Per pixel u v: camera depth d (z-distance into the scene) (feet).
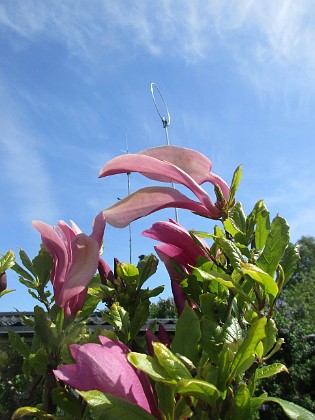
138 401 3.44
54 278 5.20
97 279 6.36
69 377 3.44
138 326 5.28
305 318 40.73
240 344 3.78
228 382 3.44
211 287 4.99
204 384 3.18
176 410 3.67
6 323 18.49
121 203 4.87
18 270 6.26
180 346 4.16
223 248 4.28
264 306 4.06
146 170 4.80
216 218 4.93
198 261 5.13
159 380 3.27
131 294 5.72
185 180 4.86
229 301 4.48
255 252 4.53
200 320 4.64
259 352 3.66
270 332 3.90
